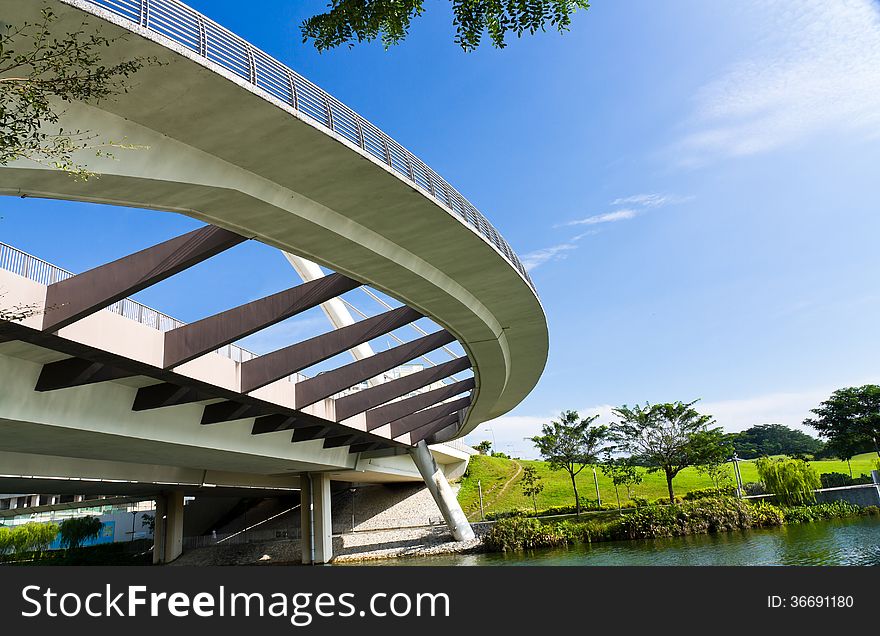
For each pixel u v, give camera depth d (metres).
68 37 7.42
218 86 8.76
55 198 9.61
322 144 10.42
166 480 33.84
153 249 13.51
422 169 13.20
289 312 16.59
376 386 27.11
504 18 7.57
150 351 17.02
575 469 67.56
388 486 60.06
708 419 44.22
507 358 24.19
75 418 18.19
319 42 8.38
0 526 63.12
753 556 24.77
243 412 23.55
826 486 49.75
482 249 15.20
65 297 13.91
